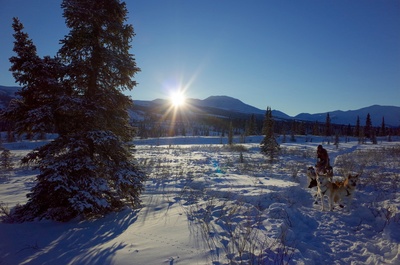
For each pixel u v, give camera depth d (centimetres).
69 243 506
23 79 648
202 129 13875
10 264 421
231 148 3384
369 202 789
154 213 690
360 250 496
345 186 742
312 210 748
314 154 2661
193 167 1614
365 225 623
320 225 628
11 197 969
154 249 457
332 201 758
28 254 457
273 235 527
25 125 657
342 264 447
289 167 1620
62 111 661
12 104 668
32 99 681
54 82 655
